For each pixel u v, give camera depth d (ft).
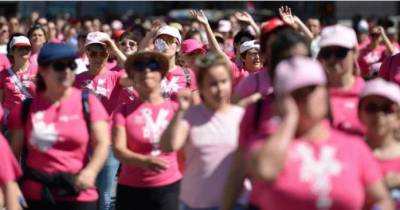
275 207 36.65
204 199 47.09
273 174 35.37
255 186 39.09
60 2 270.46
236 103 49.90
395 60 64.54
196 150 46.98
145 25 140.56
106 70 76.13
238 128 44.60
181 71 75.25
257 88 49.03
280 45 43.21
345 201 36.14
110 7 290.76
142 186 54.29
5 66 92.99
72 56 49.11
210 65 46.11
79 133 49.32
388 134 43.68
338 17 283.79
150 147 53.62
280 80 36.40
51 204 49.44
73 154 49.62
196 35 104.94
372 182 37.50
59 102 49.80
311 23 131.03
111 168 67.92
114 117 54.80
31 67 85.97
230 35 142.20
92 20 180.86
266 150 35.17
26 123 50.08
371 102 43.37
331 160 36.24
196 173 47.21
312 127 36.65
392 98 42.86
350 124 46.80
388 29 156.15
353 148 37.06
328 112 44.06
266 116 42.42
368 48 130.00
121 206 55.52
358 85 48.67
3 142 48.60
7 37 128.77
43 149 49.32
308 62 36.22
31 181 49.73
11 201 48.29
